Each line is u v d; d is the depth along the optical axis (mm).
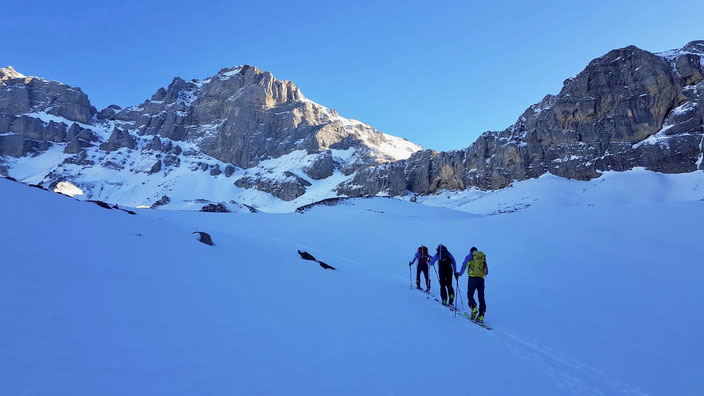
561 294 13164
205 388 3516
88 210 13734
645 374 6543
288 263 15195
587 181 101062
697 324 9875
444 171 137125
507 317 10461
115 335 4309
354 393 4047
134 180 185750
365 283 13188
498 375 5539
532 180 108438
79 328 4270
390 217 39938
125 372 3500
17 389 2764
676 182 88188
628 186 90188
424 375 4977
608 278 14414
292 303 7883
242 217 38969
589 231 21219
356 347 5633
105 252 8664
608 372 6551
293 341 5395
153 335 4566
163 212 37188
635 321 10242
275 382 3951
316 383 4113
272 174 184000
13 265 5926
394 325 7418
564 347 7844
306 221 38312
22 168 191125
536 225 24453
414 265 20188
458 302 12180
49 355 3477
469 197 117625
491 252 20422
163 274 8109
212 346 4613
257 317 6281
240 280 9398
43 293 5105
